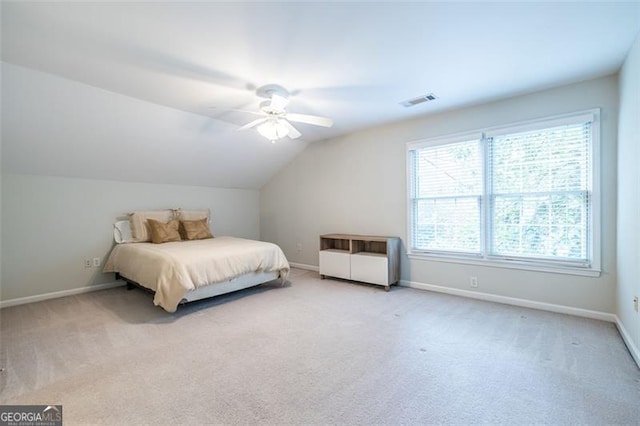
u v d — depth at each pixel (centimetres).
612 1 178
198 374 201
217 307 335
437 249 386
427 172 394
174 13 186
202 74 269
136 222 445
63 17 190
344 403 170
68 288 401
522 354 222
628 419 154
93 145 366
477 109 349
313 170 530
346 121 410
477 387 183
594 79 282
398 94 316
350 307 332
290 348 237
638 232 211
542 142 312
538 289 316
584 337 247
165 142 405
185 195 527
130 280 391
